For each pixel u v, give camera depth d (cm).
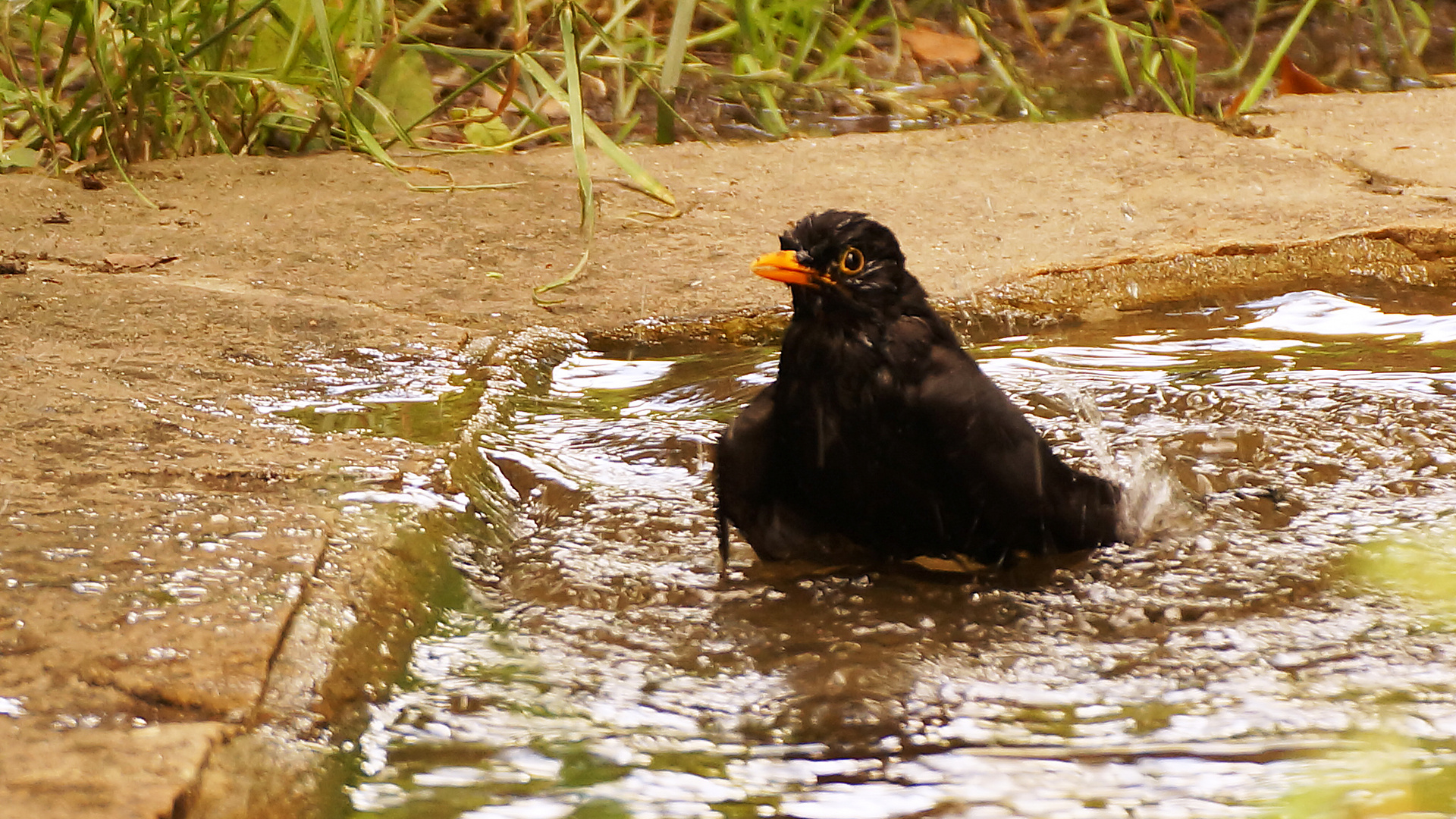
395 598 625
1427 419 859
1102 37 2192
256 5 1463
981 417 646
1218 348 1002
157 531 642
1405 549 696
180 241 1191
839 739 532
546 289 1080
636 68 1661
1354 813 468
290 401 859
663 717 551
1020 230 1236
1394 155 1448
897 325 653
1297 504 755
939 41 2119
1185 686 569
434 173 1415
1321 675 575
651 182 1270
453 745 527
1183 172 1400
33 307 1004
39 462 723
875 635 623
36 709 493
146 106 1477
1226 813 472
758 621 640
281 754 494
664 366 994
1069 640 616
